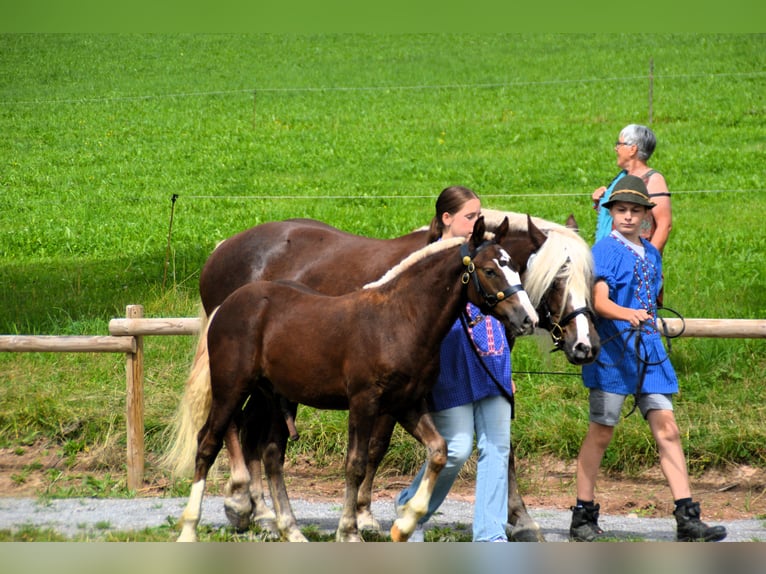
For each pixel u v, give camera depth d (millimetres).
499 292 6168
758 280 14539
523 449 9578
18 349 9180
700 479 9125
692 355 11078
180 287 15406
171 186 25312
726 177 23578
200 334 8906
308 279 8375
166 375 11328
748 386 10383
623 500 8711
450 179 24812
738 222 19156
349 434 6617
